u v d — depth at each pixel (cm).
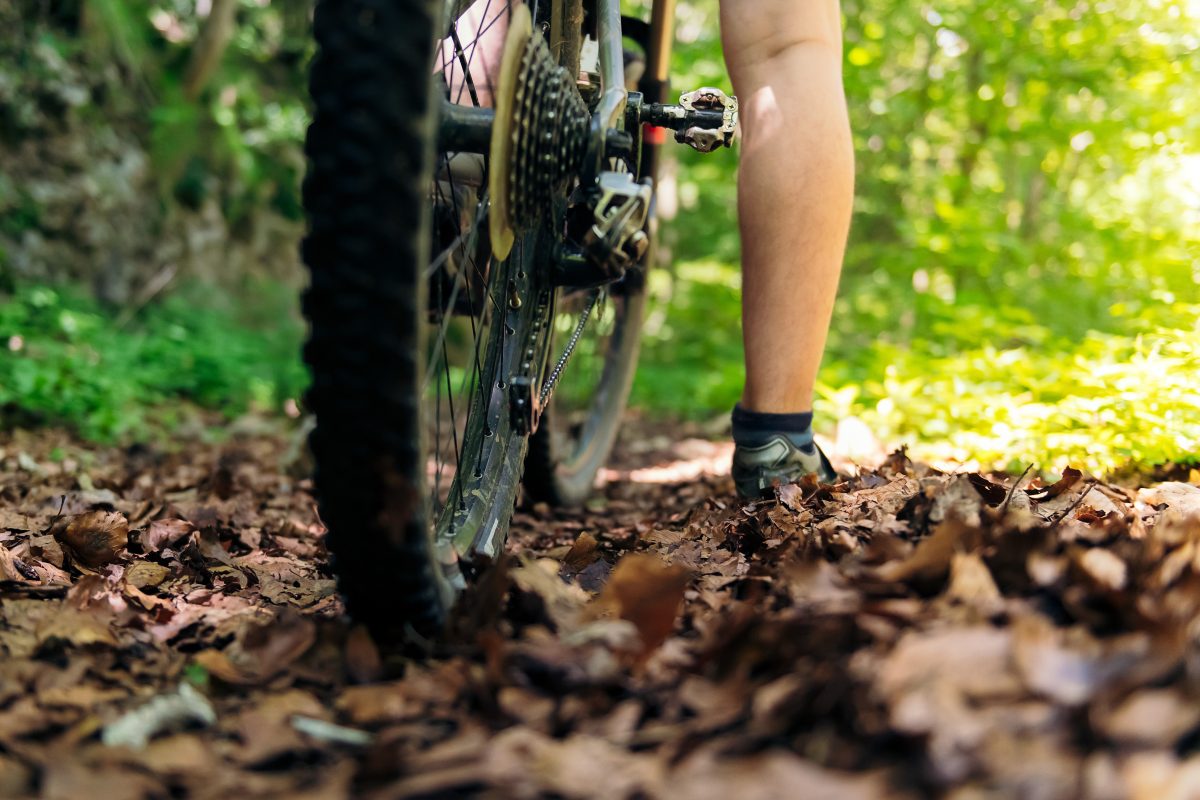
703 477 323
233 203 902
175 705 106
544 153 138
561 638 114
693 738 90
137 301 736
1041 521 149
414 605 119
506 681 105
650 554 169
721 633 110
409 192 106
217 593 162
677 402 674
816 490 182
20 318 545
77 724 105
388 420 109
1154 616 95
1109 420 260
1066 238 581
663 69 259
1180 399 256
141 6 862
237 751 100
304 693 112
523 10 125
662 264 953
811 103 183
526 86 128
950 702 86
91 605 143
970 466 274
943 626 101
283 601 158
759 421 192
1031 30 541
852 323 713
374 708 107
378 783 90
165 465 381
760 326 189
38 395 454
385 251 106
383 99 104
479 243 174
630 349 323
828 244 185
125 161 757
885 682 90
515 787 85
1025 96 568
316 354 109
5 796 90
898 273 611
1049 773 79
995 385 361
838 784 80
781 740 89
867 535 146
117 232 737
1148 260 453
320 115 106
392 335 107
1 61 668
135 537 192
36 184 675
